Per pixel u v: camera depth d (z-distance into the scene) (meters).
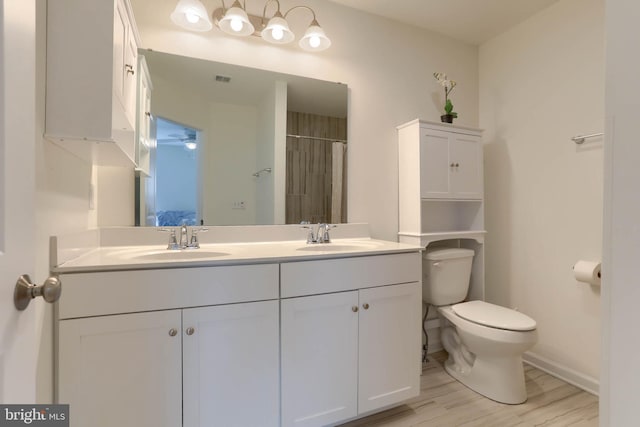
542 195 2.12
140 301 1.08
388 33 2.24
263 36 1.79
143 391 1.09
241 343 1.24
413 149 2.11
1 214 0.50
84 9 0.96
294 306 1.33
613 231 0.57
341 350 1.43
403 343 1.58
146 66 1.61
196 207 1.72
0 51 0.50
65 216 1.08
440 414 1.63
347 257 1.45
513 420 1.58
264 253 1.42
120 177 1.56
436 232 2.23
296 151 1.96
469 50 2.54
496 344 1.69
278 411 1.30
